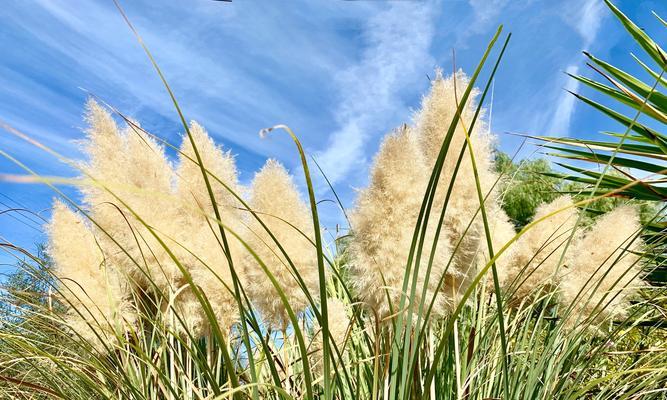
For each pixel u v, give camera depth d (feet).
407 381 4.07
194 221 7.43
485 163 6.51
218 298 6.55
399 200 4.92
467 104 6.48
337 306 6.82
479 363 6.75
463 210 6.40
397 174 4.89
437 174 3.79
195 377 7.32
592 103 10.25
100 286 6.88
